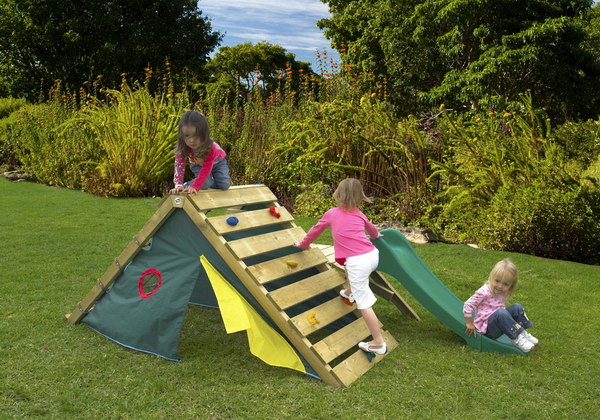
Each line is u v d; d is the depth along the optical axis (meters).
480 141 9.99
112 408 3.58
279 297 4.31
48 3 29.14
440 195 9.97
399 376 4.21
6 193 13.08
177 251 4.62
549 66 17.92
